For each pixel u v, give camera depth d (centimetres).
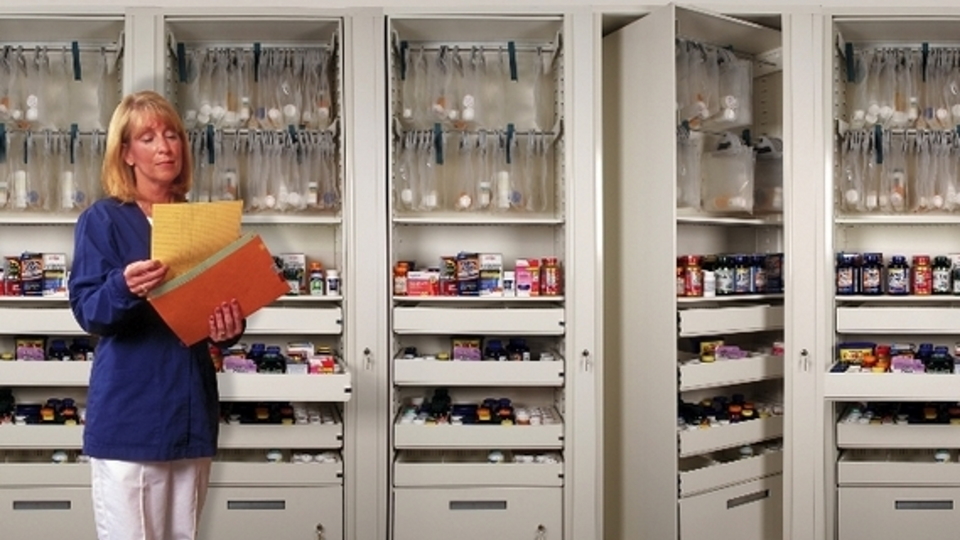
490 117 323
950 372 292
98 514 182
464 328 296
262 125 306
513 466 298
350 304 294
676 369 280
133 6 288
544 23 298
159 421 179
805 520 300
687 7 279
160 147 181
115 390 177
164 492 185
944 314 299
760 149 325
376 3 299
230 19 290
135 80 287
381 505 298
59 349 302
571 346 295
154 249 166
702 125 316
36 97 296
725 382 296
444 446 296
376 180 293
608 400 314
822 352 297
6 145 296
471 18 292
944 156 308
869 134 305
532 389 332
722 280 301
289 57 308
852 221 302
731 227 341
